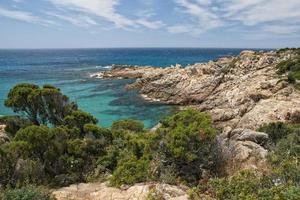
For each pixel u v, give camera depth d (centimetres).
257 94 3572
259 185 875
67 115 2139
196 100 4716
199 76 5188
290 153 1242
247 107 3412
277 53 6200
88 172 1467
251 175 944
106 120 3853
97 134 1847
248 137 1546
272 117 2773
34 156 1423
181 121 1451
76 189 1221
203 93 4725
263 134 1557
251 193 841
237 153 1294
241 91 3997
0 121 2142
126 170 1273
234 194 871
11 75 8281
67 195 1138
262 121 2756
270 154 1244
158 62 13738
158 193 977
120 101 4919
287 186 818
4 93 5525
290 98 3216
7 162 1286
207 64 6075
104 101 4919
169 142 1329
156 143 1370
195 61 14262
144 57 18400
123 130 2125
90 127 1856
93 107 4525
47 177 1369
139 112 4269
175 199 923
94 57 19112
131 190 1102
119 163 1430
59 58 18088
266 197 787
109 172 1487
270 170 1019
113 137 1894
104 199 1069
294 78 3703
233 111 3403
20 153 1390
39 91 2166
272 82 3738
